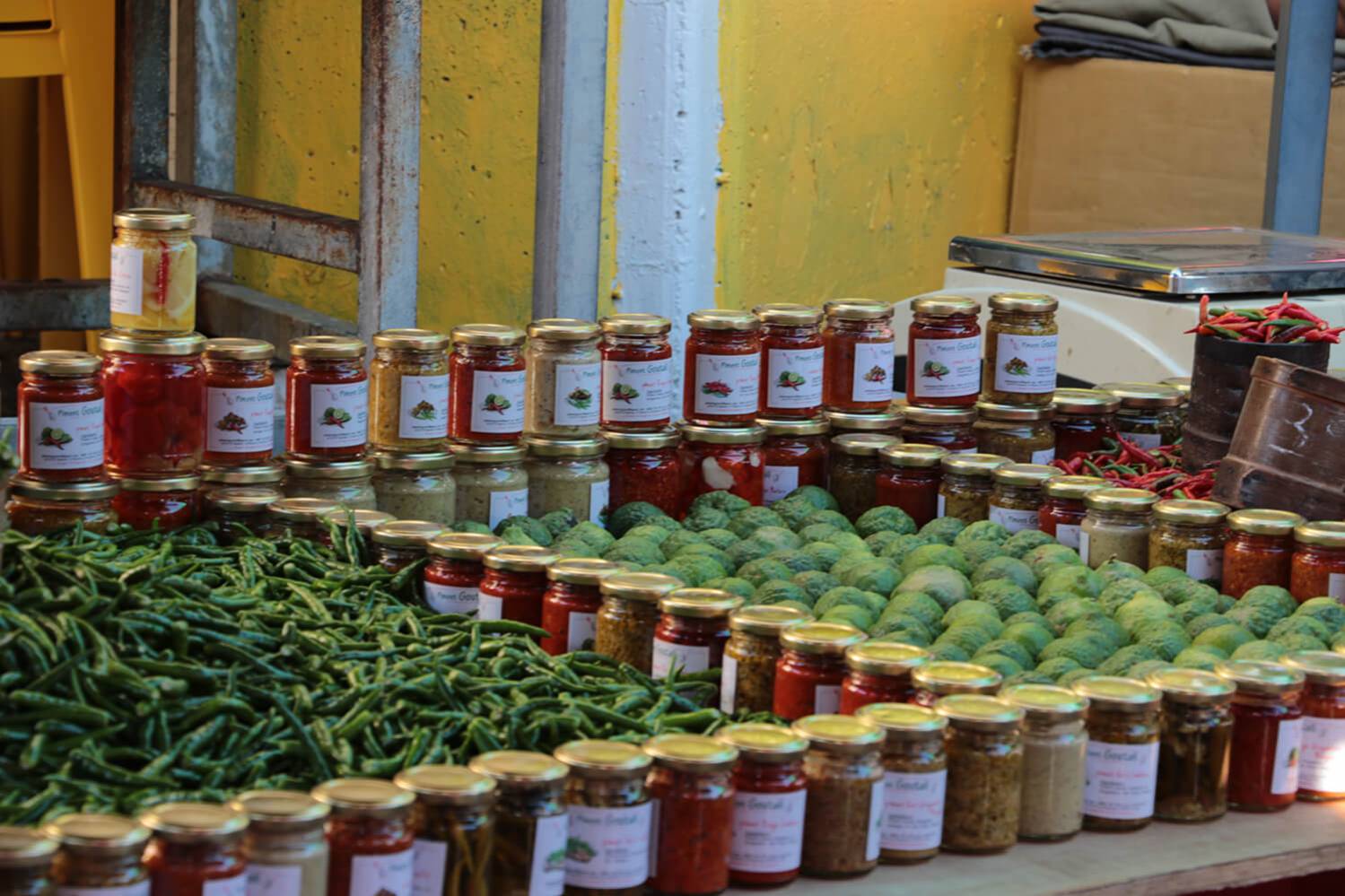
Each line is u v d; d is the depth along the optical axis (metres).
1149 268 3.99
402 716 2.07
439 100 5.05
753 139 5.39
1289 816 2.23
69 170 5.14
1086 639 2.45
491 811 1.79
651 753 1.90
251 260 5.00
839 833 1.96
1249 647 2.42
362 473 2.90
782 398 3.28
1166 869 2.04
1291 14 4.68
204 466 2.85
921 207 5.82
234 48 4.82
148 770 1.87
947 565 2.77
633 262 5.30
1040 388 3.43
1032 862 2.04
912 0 5.63
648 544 2.82
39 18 4.74
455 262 5.12
